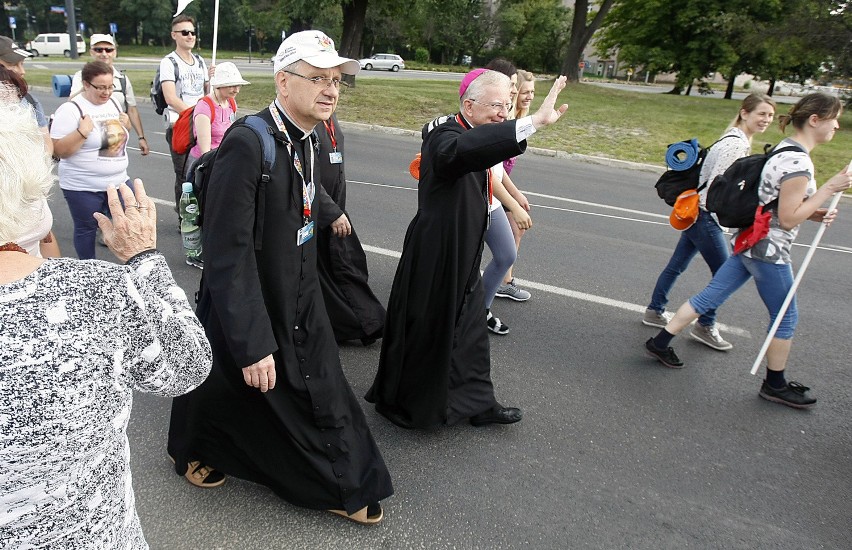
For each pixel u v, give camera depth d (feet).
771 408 12.01
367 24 167.73
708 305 12.67
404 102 56.18
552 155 40.57
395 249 19.52
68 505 3.64
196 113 15.74
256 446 8.00
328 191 12.41
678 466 10.13
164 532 8.02
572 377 12.69
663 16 95.76
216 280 6.79
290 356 7.57
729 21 88.43
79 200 13.75
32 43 130.93
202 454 8.27
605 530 8.64
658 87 163.84
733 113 65.41
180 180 19.08
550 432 10.82
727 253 13.80
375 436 10.40
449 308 9.55
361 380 12.13
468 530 8.45
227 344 6.98
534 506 9.00
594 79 180.65
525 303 16.25
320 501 8.05
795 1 86.89
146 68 101.09
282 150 7.12
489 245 12.92
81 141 13.10
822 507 9.40
